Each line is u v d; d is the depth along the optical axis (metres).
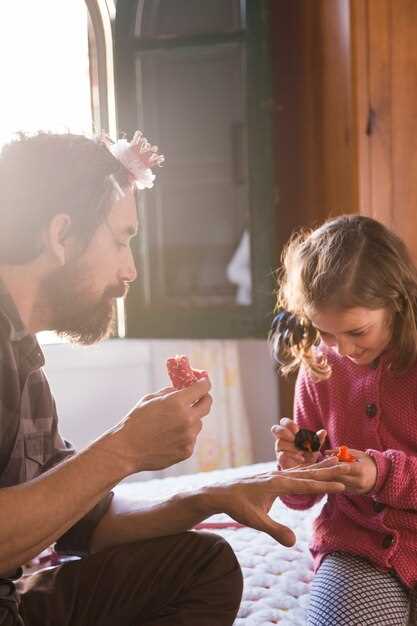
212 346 3.12
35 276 1.35
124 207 1.41
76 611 1.39
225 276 2.94
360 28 2.58
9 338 1.32
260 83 2.76
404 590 1.56
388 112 2.61
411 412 1.58
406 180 2.63
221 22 2.81
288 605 1.75
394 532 1.56
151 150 1.44
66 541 1.55
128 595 1.41
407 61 2.61
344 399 1.67
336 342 1.58
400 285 1.53
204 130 2.89
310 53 2.80
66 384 3.05
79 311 1.39
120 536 1.49
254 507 1.40
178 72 2.87
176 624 1.37
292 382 3.00
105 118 2.88
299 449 1.60
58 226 1.33
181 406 1.31
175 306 2.95
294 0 2.79
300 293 1.57
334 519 1.67
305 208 2.87
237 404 3.12
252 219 2.83
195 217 2.94
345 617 1.50
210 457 3.11
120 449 1.27
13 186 1.33
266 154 2.79
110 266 1.40
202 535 1.45
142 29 2.86
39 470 1.47
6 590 1.30
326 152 2.79
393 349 1.56
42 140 1.37
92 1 2.78
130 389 3.14
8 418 1.34
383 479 1.49
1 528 1.17
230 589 1.42
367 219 1.62
